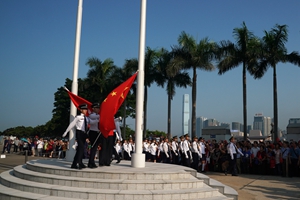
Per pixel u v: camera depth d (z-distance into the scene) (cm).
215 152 1972
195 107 2812
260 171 1795
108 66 3684
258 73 2748
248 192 1200
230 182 1461
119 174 948
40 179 990
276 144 1777
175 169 1085
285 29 2591
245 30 2689
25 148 3388
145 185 898
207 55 2745
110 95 1123
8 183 1030
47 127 5894
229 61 2666
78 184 918
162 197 850
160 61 3173
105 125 1089
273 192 1202
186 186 945
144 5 1196
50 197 859
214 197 934
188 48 2795
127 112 4391
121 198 833
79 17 1400
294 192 1203
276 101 2647
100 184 901
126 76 3453
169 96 3228
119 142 2295
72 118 1329
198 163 1908
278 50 2622
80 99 1316
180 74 3173
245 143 1923
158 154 2106
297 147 1695
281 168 1725
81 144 1048
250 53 2662
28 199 852
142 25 1190
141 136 1155
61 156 2873
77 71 1387
